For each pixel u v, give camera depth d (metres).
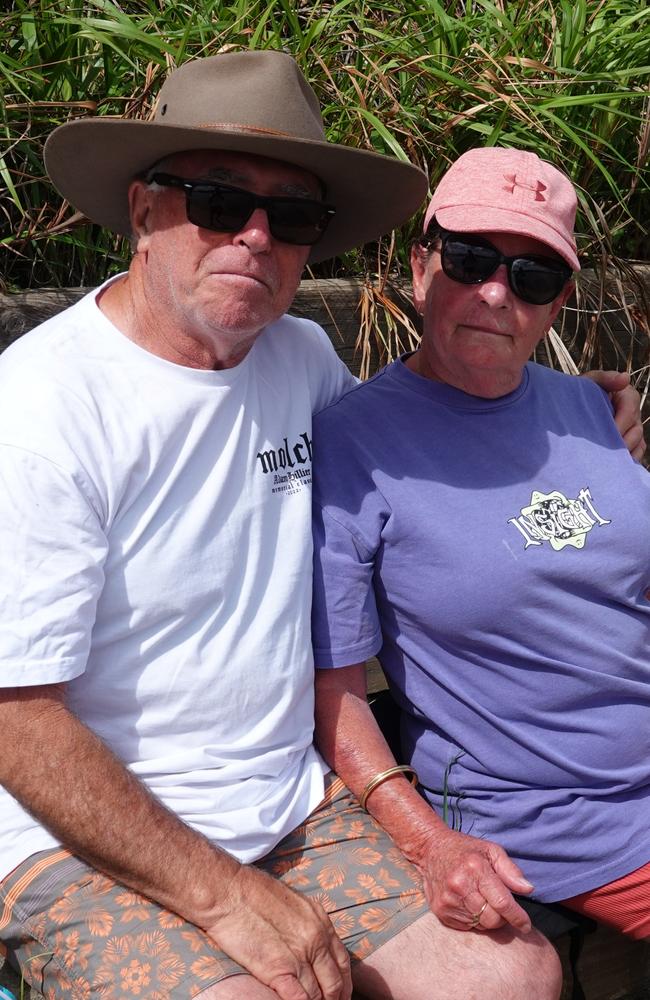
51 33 2.41
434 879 1.77
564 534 1.93
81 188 1.84
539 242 1.92
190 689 1.69
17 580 1.52
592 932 1.97
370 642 1.93
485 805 1.93
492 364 1.94
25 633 1.52
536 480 1.97
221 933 1.56
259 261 1.68
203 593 1.69
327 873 1.80
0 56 2.24
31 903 1.63
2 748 1.54
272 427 1.85
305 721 1.87
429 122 2.60
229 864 1.60
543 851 1.90
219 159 1.68
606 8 2.97
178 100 1.74
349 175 1.82
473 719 1.95
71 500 1.56
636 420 2.14
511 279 1.89
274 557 1.80
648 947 2.14
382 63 2.69
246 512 1.76
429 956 1.72
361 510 1.92
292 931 1.58
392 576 1.94
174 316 1.70
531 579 1.89
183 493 1.70
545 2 2.96
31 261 2.38
